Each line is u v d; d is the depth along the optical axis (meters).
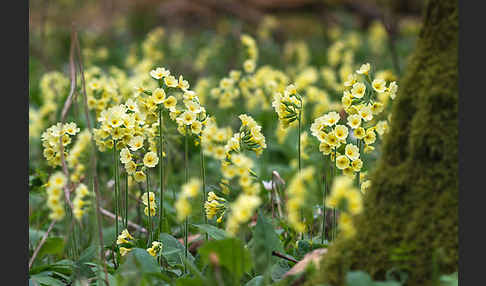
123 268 2.96
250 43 5.64
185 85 3.30
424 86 2.71
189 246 3.93
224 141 3.52
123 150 3.25
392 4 11.09
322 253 2.94
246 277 3.22
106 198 4.86
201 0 16.86
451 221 2.58
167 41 16.02
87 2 18.25
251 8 17.00
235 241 2.59
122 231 3.48
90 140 2.86
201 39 16.78
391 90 3.22
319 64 13.45
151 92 3.33
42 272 3.27
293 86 3.45
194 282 2.73
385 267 2.61
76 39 2.98
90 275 3.25
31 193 4.30
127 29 18.36
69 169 3.36
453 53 2.72
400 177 2.69
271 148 6.65
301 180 2.65
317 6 16.91
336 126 3.12
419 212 2.62
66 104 2.91
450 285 2.39
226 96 5.46
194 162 6.18
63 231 4.42
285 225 3.72
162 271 3.25
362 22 16.55
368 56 11.93
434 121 2.65
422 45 2.79
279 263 3.13
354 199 2.35
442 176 2.62
